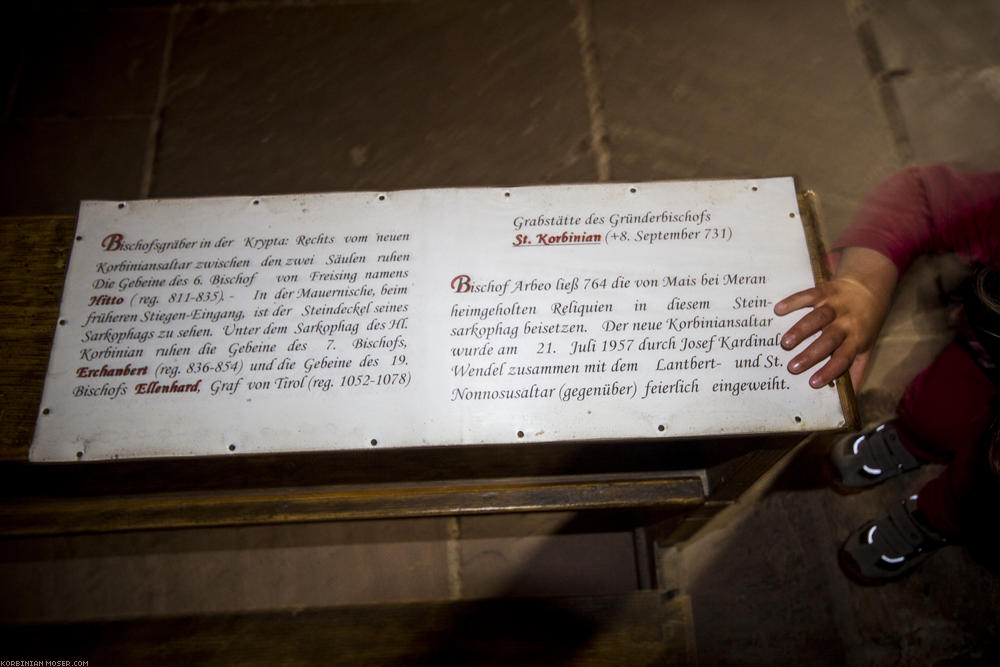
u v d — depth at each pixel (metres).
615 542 2.05
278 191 2.40
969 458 1.51
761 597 1.93
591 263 1.21
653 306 1.18
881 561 1.82
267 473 1.50
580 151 2.45
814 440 2.09
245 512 1.49
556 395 1.13
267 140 2.47
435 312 1.17
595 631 1.58
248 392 1.13
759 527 2.00
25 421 1.17
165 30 2.64
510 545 2.04
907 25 2.58
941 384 1.63
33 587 1.96
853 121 2.46
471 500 1.48
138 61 2.59
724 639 1.89
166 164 2.44
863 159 2.41
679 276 1.20
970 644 1.83
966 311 1.49
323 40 2.63
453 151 2.46
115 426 1.12
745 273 1.20
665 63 2.57
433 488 1.51
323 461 1.45
